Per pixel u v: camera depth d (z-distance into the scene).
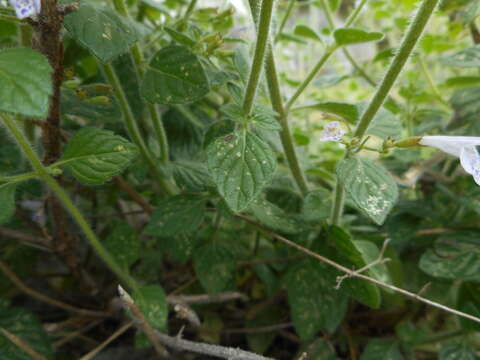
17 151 0.16
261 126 0.13
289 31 0.26
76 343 0.20
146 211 0.19
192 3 0.18
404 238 0.18
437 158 0.19
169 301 0.17
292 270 0.18
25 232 0.19
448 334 0.19
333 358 0.19
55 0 0.11
